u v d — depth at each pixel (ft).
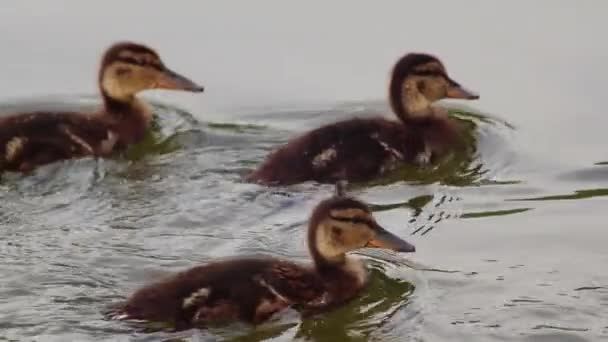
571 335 38.99
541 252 45.06
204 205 48.98
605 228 46.88
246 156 54.29
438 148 54.65
